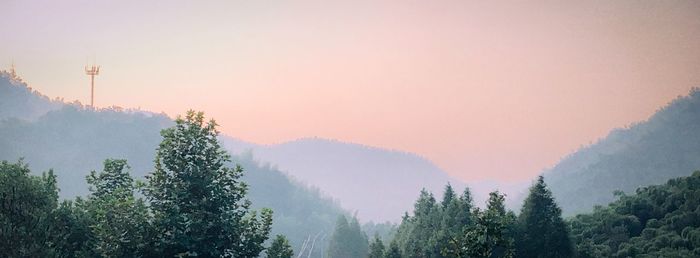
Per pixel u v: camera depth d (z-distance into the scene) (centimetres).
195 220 2567
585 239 7650
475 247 2733
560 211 6041
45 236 2848
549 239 5834
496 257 4656
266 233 2838
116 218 2580
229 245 2706
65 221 3034
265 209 2867
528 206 6006
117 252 2516
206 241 2617
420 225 7900
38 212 2914
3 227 2744
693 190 8219
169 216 2600
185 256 2552
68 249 2936
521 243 5847
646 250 7088
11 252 2711
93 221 2975
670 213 7931
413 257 7119
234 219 2756
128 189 3266
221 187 2764
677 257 6594
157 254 2539
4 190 2895
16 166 3131
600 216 8400
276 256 2978
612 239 7550
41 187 3134
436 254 6650
